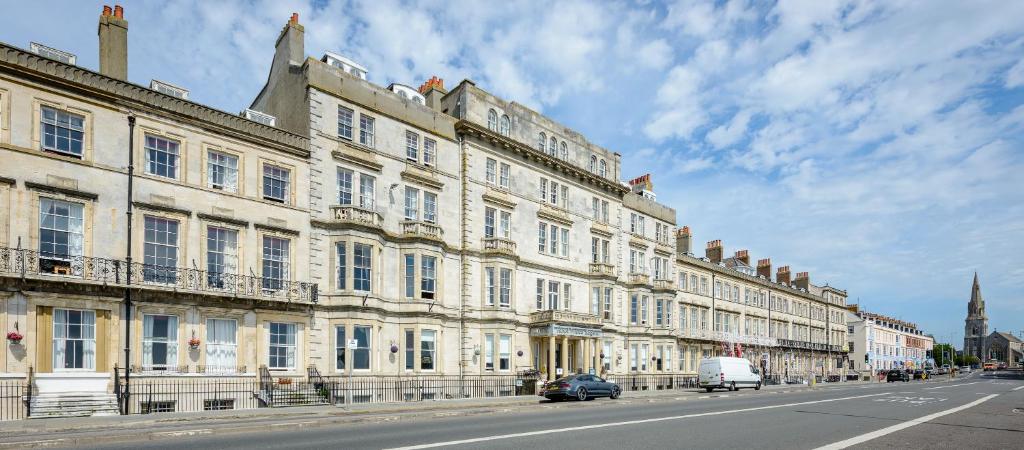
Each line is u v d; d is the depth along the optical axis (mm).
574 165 47938
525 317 42906
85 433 17234
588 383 34031
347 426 19391
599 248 50562
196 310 27906
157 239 27344
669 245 60125
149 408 26047
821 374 91500
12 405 22672
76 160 25234
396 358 34781
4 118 23766
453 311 38500
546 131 46844
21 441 14578
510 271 41656
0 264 22984
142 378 25953
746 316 75250
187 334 27500
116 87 26578
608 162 52969
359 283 33219
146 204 26844
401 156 36781
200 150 29047
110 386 25016
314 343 31719
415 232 36219
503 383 40031
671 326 57406
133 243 26406
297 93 34125
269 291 30281
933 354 164875
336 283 32656
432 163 38719
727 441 16156
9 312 23047
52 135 24938
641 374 52094
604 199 51812
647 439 16344
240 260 29625
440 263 37375
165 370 26812
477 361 39281
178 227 27969
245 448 14305
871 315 129250
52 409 23250
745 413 24516
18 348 23109
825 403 30750
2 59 23719
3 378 22641
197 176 28797
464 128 40000
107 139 26266
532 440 15875
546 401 33094
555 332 42156
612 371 49281
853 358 119562
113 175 26219
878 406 28844
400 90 39312
